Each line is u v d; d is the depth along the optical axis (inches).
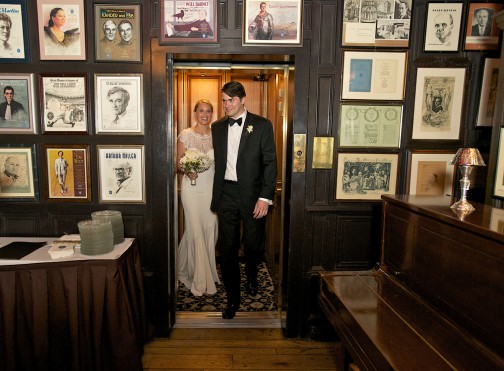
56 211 90.2
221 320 101.7
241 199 93.4
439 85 88.6
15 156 88.4
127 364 73.5
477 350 45.4
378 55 87.3
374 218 92.4
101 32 85.4
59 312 72.2
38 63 86.0
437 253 54.9
